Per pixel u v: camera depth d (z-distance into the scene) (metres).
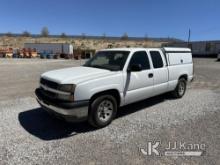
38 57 48.69
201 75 14.91
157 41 109.06
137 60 5.62
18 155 3.66
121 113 5.90
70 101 4.27
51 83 4.63
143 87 5.73
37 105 6.61
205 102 7.08
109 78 4.84
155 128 4.82
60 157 3.61
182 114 5.80
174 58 7.09
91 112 4.61
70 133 4.59
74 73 4.89
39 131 4.67
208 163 3.44
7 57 45.59
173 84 7.01
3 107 6.37
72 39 104.75
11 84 10.52
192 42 56.03
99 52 6.32
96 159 3.55
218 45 50.38
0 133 4.53
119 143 4.12
